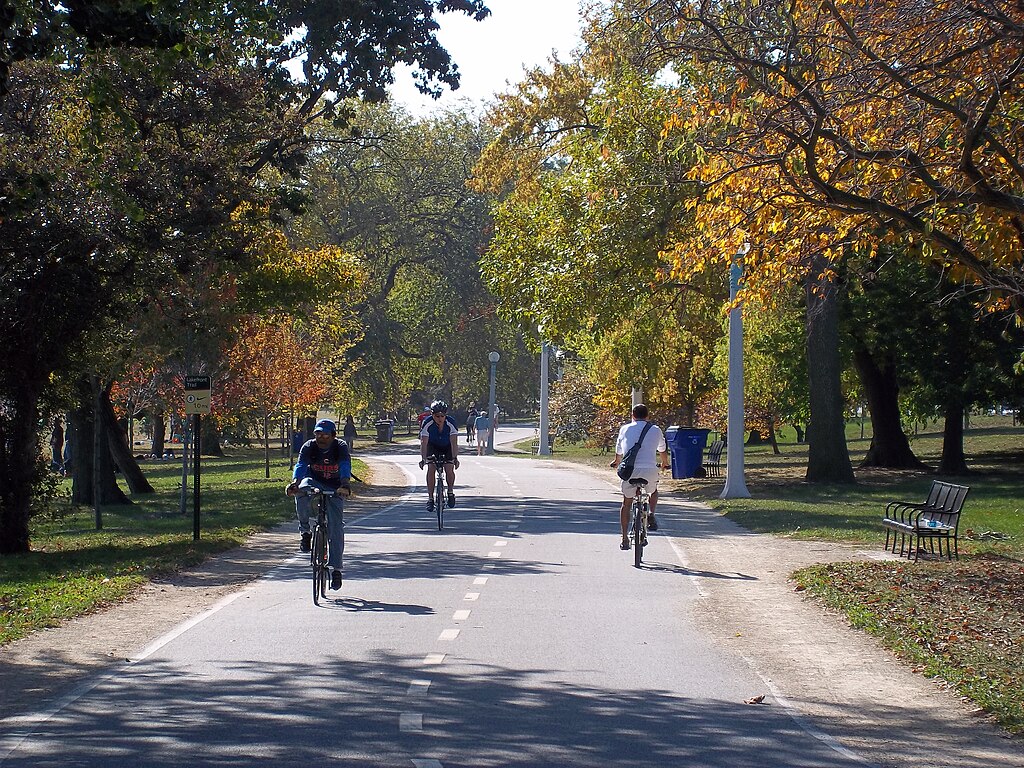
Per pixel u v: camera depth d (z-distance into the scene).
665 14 22.33
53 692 14.82
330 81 44.47
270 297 49.25
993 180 22.59
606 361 73.62
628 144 45.69
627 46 29.02
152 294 33.94
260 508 47.44
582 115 58.22
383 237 112.44
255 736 12.53
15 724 13.13
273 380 68.94
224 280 43.41
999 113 22.34
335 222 102.44
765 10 21.84
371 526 37.59
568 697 14.53
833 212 23.28
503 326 122.25
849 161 22.67
